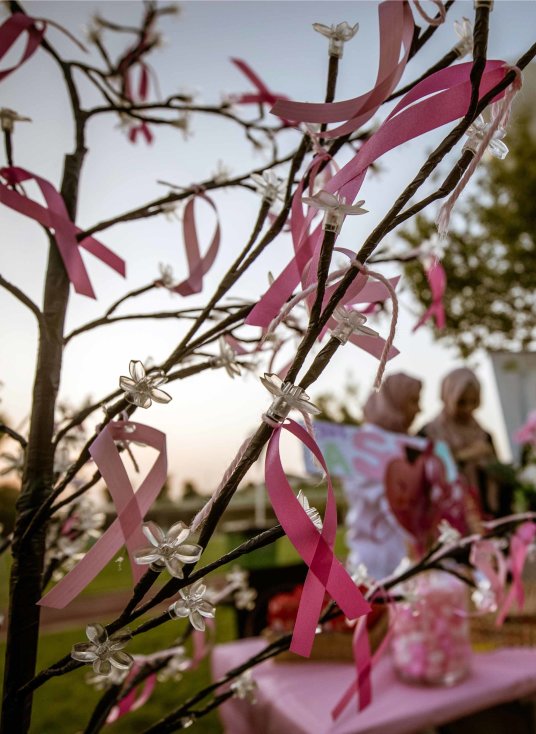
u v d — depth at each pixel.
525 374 3.05
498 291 6.65
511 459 2.95
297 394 0.29
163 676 0.70
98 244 0.53
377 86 0.34
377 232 0.30
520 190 6.43
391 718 0.92
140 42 0.76
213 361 0.49
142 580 0.31
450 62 0.41
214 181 0.56
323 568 0.31
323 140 0.50
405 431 2.34
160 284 0.55
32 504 0.46
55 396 0.50
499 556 0.67
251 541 0.31
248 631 1.58
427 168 0.30
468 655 1.07
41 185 0.49
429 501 1.09
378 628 1.10
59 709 2.64
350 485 1.84
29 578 0.45
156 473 0.37
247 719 1.16
